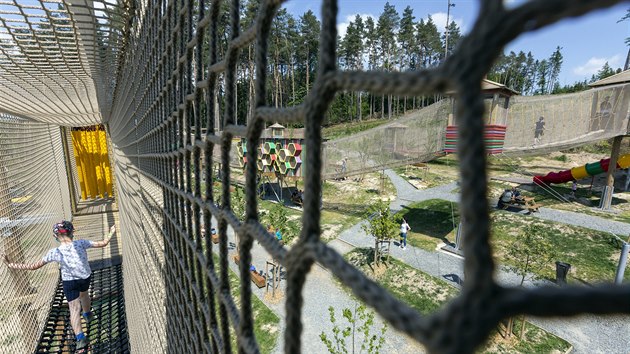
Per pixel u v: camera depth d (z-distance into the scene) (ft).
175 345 8.12
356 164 34.76
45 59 10.12
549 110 28.55
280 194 55.21
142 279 14.07
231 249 34.65
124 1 7.68
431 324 1.01
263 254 34.45
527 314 0.87
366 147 33.78
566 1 0.66
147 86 9.10
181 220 6.38
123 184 24.34
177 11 5.65
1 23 7.46
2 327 14.33
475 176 0.89
